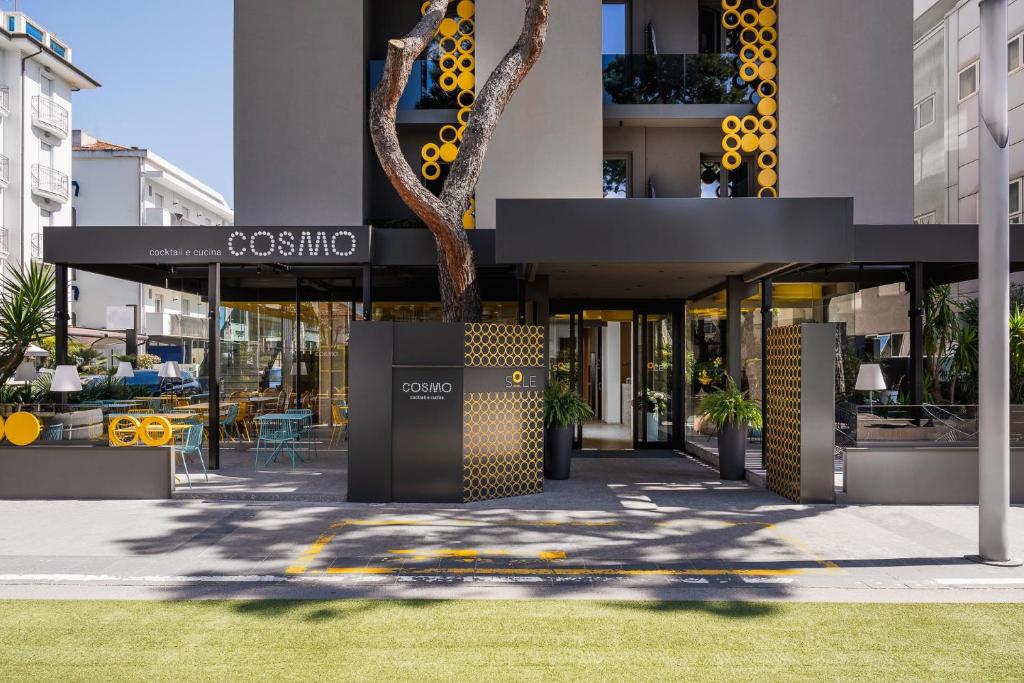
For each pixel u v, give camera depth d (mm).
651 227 9391
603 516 8039
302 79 13555
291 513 8141
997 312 6281
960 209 22156
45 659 4180
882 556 6488
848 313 14641
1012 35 20094
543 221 9406
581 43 13250
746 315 13320
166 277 14086
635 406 14062
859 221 13312
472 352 8875
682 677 3965
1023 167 19594
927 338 13773
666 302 14188
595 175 13094
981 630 4695
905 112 13344
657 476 10781
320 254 10648
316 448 13352
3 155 28719
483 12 13336
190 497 8891
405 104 13922
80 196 36719
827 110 13367
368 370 8773
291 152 13508
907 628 4730
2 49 28750
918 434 8797
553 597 5355
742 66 13570
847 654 4293
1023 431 8992
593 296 13898
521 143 13164
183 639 4496
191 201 43281
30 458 8906
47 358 19859
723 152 13844
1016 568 6145
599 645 4418
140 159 37188
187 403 15141
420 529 7418
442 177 14148
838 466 10133
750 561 6316
